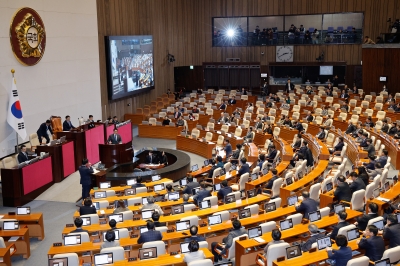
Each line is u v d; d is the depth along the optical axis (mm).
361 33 40188
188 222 11648
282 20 43875
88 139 21797
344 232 10305
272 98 35531
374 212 11367
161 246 10148
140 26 35062
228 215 12234
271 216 12312
